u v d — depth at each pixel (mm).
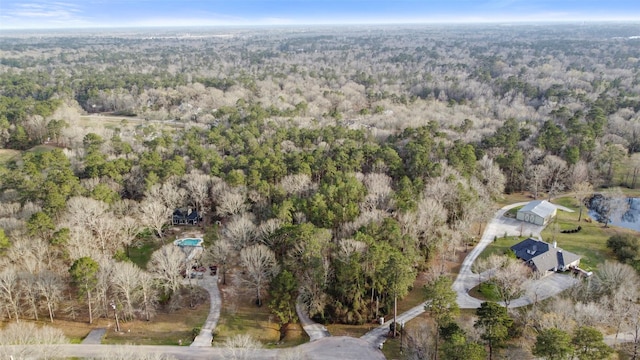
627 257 89625
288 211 91062
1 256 75312
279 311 72500
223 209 100688
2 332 62125
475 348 55125
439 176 111000
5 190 109750
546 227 108875
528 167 130375
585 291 74000
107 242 87812
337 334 71438
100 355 64312
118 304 72750
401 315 76125
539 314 67062
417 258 82875
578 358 54094
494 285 80062
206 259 86688
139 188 113188
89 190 103688
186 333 71500
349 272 72500
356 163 121812
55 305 74500
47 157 120250
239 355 63250
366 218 86188
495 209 114375
